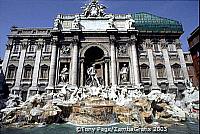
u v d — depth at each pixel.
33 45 44.62
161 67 43.69
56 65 41.62
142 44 45.81
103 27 44.88
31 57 43.16
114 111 30.84
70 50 43.12
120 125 28.41
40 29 45.41
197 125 28.48
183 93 40.53
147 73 42.97
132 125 28.25
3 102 34.34
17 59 42.75
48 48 44.38
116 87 37.03
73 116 30.30
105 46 43.34
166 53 44.72
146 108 30.67
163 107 33.41
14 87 39.97
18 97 36.84
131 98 34.03
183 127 27.45
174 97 38.06
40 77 41.41
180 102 37.53
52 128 26.86
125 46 44.16
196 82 45.91
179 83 42.34
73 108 30.86
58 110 29.59
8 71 41.72
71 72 40.59
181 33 46.31
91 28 44.56
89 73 41.84
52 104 30.80
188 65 47.94
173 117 31.78
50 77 39.81
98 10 46.75
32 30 45.38
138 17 52.38
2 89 40.00
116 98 34.53
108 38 43.97
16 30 45.12
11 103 34.09
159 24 49.94
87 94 35.31
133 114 29.95
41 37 44.75
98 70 44.56
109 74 41.16
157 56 44.62
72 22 45.41
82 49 42.94
